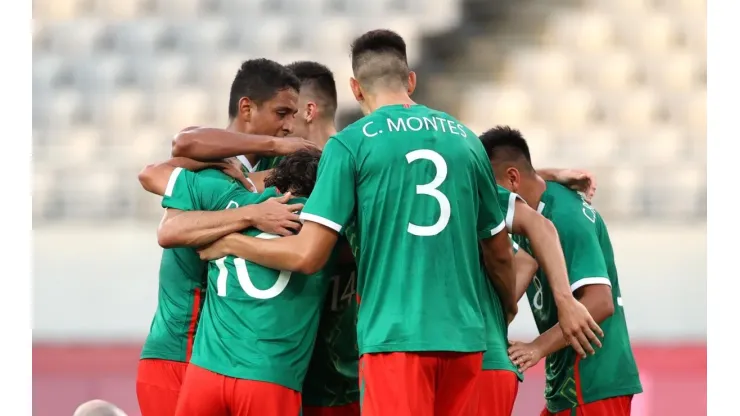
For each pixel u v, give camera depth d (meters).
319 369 14.29
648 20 47.19
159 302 14.15
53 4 48.72
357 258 12.18
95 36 47.28
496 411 12.43
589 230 14.10
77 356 30.16
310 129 16.56
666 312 32.59
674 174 40.81
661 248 37.09
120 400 28.56
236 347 12.22
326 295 13.62
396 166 11.58
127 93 45.31
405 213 11.55
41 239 38.97
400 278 11.46
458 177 11.72
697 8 47.78
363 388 11.66
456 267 11.60
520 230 13.17
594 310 13.58
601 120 44.06
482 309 12.40
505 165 14.20
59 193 41.06
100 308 33.69
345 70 44.69
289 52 46.19
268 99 14.07
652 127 43.75
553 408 14.48
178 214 12.84
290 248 11.82
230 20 47.88
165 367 13.70
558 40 46.62
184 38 47.19
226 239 12.47
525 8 47.41
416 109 12.09
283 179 13.09
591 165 41.59
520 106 44.12
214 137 13.30
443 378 11.67
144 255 37.84
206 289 13.75
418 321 11.32
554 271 12.94
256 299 12.32
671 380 27.45
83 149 43.19
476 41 46.47
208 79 45.66
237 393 12.12
